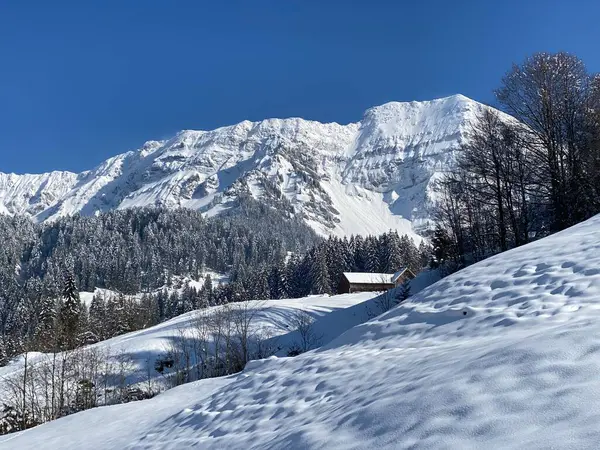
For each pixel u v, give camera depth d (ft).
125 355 130.11
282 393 27.81
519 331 23.63
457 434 12.28
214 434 26.12
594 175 84.17
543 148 93.25
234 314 134.21
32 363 119.24
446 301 34.17
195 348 120.88
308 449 15.88
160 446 28.55
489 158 107.45
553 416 11.44
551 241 41.16
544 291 29.12
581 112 89.97
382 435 14.24
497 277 34.91
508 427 11.72
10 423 97.91
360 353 30.81
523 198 99.35
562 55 92.99
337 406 20.54
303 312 145.79
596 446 9.55
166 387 109.81
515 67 95.50
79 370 118.62
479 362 16.25
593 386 12.16
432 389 15.55
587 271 29.73
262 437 21.66
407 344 29.27
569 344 14.90
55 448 38.52
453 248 132.87
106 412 47.16
